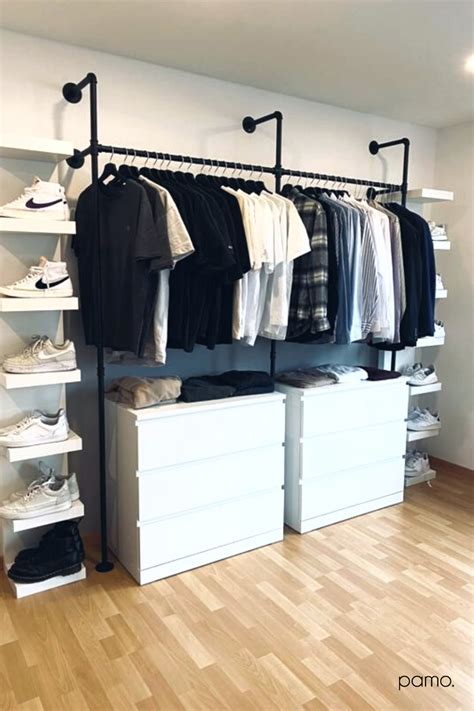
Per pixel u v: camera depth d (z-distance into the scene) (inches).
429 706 67.9
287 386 115.0
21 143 84.4
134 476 94.0
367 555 105.6
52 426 91.0
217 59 106.3
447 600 90.5
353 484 122.0
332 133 135.1
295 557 104.7
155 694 69.4
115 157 106.5
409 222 126.0
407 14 87.0
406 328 124.4
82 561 96.7
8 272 92.9
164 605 88.7
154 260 85.6
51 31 94.3
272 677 72.4
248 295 102.6
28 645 78.5
